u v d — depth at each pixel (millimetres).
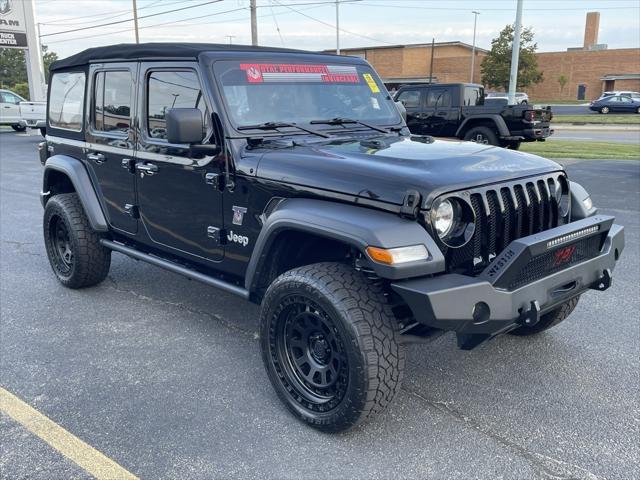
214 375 3709
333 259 3434
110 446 2975
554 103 58375
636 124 29484
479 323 2781
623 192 9828
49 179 5379
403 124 4340
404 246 2676
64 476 2750
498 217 3055
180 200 3887
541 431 3096
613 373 3705
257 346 4137
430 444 2990
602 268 3395
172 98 3822
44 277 5645
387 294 3104
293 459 2873
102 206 4746
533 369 3768
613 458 2865
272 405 3363
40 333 4344
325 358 3084
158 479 2730
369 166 3004
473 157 3230
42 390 3518
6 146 19312
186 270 4035
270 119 3686
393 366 2842
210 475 2756
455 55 71000
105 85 4461
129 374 3719
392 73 67000
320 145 3535
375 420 3197
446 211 2812
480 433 3084
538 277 3016
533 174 3275
